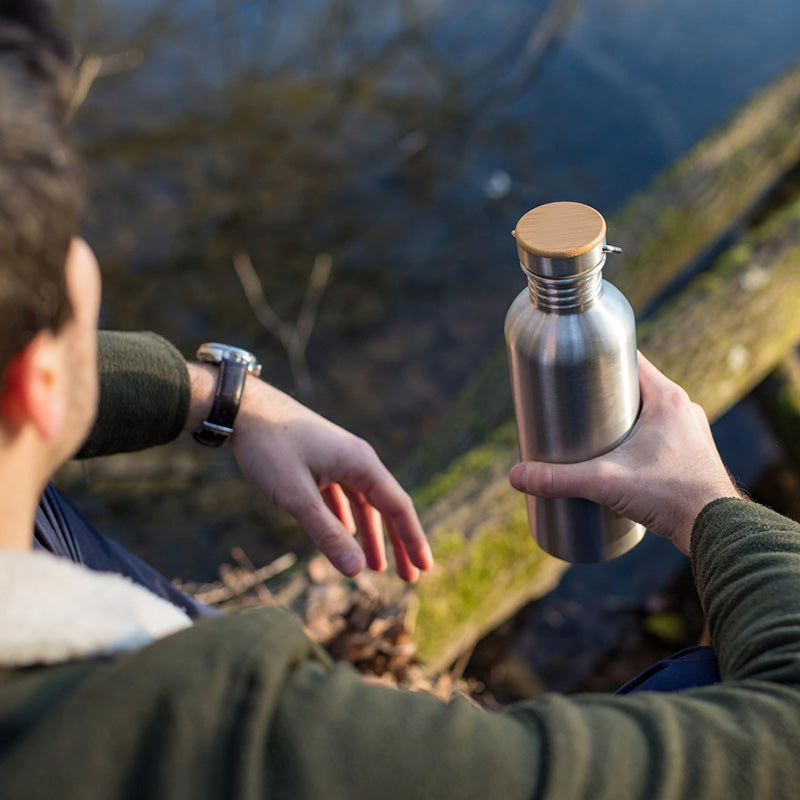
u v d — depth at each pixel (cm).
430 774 56
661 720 60
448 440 257
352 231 409
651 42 457
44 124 51
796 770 60
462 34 478
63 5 451
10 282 50
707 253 348
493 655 249
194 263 396
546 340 96
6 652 54
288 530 305
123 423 116
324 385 354
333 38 477
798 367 292
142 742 54
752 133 341
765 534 80
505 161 423
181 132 447
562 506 106
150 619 64
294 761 55
